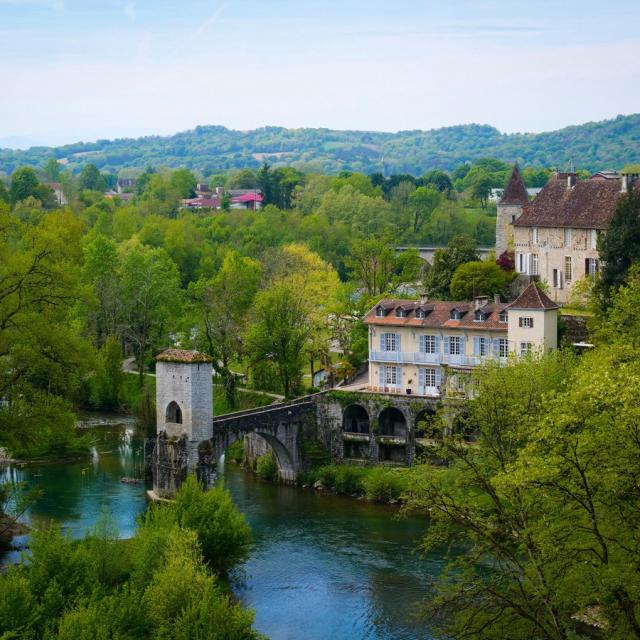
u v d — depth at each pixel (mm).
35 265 97125
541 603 64438
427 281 172125
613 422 59938
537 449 62781
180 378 129875
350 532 116312
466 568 70812
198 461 130250
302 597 97062
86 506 121938
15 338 95000
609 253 135875
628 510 61094
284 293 163125
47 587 76125
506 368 106625
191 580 75812
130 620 71750
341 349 180000
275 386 165500
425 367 145000
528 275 164875
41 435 99562
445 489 74875
